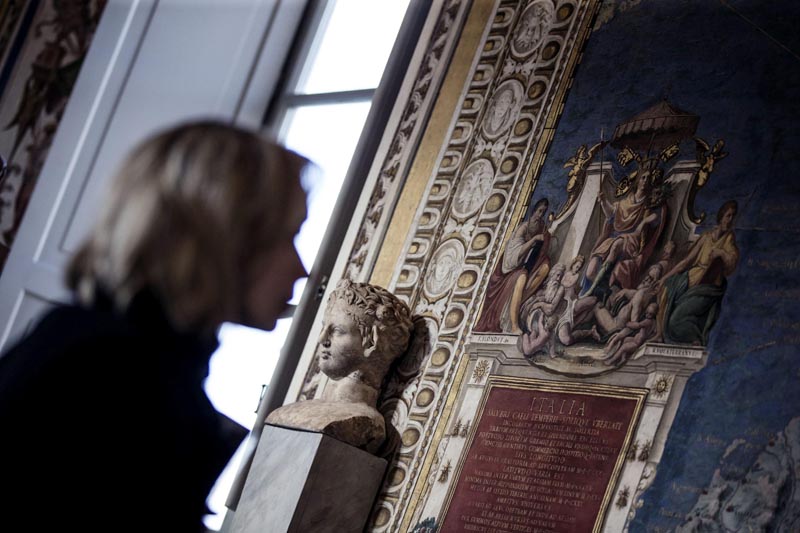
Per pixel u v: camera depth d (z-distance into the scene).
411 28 7.03
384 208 6.57
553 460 5.01
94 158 7.93
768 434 4.34
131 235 1.72
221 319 1.78
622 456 4.77
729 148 5.07
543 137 5.96
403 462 5.64
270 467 5.55
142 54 8.11
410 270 6.23
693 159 5.19
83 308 1.74
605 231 5.39
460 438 5.45
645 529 4.54
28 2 9.40
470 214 6.11
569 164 5.74
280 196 1.83
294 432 5.55
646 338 4.95
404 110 6.80
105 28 8.23
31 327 1.81
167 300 1.72
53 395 1.63
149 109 7.96
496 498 5.13
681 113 5.35
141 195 1.74
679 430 4.63
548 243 5.62
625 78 5.72
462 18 6.80
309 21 8.06
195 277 1.73
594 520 4.72
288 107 7.93
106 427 1.65
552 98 6.02
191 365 1.78
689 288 4.89
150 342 1.73
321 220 7.32
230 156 1.79
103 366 1.67
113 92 8.06
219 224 1.75
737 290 4.73
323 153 7.55
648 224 5.21
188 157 1.77
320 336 5.89
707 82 5.33
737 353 4.60
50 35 9.18
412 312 6.08
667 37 5.63
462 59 6.67
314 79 7.91
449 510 5.28
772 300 4.59
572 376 5.15
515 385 5.37
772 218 4.76
